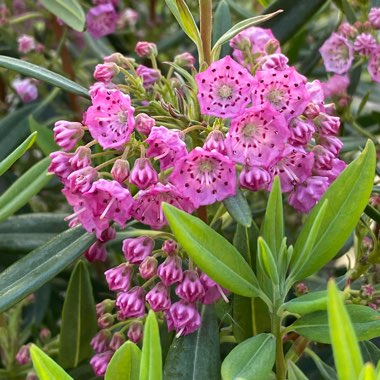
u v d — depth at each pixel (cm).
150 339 12
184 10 16
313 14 23
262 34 20
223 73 15
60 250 17
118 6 33
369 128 28
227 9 22
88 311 20
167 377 16
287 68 15
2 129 25
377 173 20
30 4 28
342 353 10
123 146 16
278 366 16
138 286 17
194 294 16
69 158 16
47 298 26
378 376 11
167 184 15
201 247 14
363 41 23
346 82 23
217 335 16
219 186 15
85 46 30
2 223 21
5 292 16
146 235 17
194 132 16
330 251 15
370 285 17
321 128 16
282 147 15
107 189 15
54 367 12
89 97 18
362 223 18
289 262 15
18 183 19
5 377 22
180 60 19
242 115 15
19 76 32
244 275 15
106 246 19
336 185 15
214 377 16
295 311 14
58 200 30
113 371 13
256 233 17
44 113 30
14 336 22
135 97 18
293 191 16
